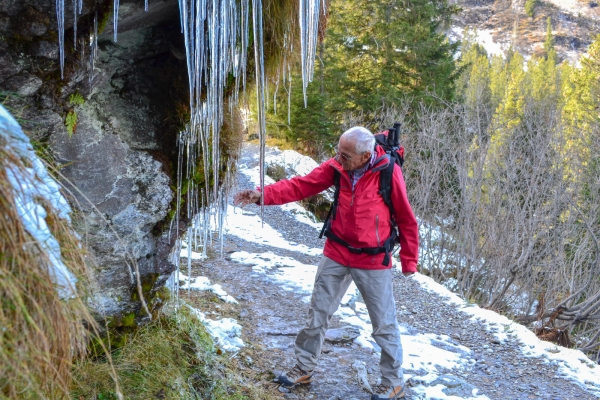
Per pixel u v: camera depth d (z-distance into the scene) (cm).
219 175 299
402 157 318
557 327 807
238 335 399
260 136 248
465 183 995
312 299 330
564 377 449
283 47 269
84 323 245
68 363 152
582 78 2173
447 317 575
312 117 1617
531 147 1088
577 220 1116
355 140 289
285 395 331
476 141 1085
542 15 11806
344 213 310
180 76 262
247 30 236
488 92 1688
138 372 264
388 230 311
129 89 250
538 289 964
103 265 251
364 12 1870
